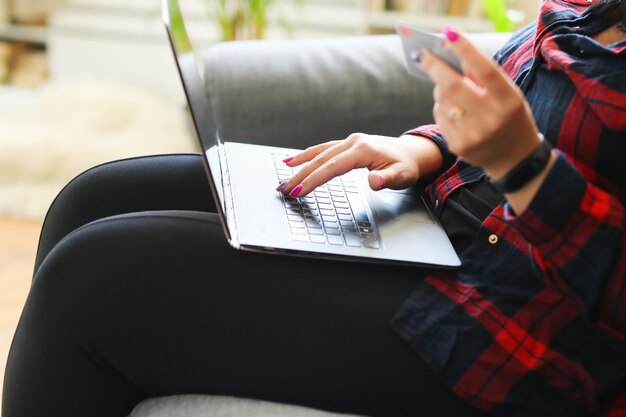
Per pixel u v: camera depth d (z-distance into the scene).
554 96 0.74
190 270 0.72
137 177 0.93
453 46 0.58
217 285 0.73
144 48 2.33
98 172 0.93
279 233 0.75
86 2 2.28
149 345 0.73
